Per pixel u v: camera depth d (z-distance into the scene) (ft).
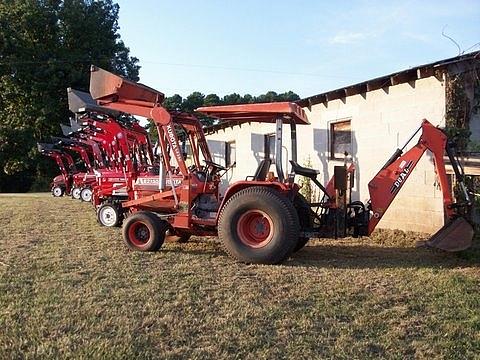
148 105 24.02
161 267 19.94
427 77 26.09
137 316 13.93
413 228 27.09
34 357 11.23
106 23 109.40
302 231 21.68
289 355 11.51
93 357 11.17
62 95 100.42
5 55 97.76
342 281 17.70
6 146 98.73
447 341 12.25
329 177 33.73
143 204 25.73
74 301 15.21
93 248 23.98
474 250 22.04
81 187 57.36
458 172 21.81
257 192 20.92
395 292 16.30
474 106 25.16
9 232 29.27
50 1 103.04
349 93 31.37
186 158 26.35
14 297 15.58
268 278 18.20
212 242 25.93
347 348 11.89
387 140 28.81
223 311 14.35
